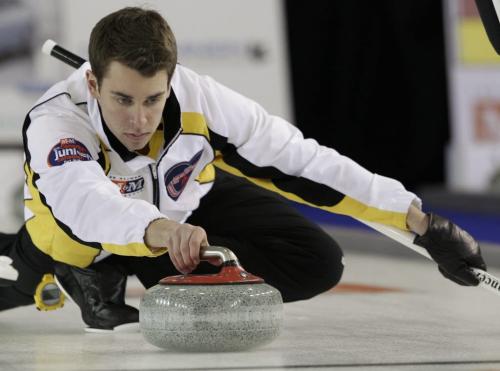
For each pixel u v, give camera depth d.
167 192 8.11
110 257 8.71
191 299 6.82
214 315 6.80
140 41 6.87
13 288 9.05
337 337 8.17
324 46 26.44
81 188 7.13
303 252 8.85
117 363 6.83
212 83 8.23
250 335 6.87
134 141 7.19
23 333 8.62
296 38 26.16
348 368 6.56
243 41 22.44
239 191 9.20
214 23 22.25
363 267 17.06
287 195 8.34
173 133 7.80
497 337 8.19
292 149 8.17
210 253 6.88
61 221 7.20
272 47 22.61
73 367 6.73
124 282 8.62
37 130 7.53
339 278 9.09
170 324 6.85
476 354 7.21
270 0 22.56
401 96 26.92
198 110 8.04
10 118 21.42
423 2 26.44
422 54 26.67
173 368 6.51
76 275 8.57
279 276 8.88
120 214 6.95
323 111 26.64
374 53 26.64
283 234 8.91
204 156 8.25
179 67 8.16
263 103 22.61
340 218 22.95
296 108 26.36
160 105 7.10
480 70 23.38
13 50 21.33
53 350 7.57
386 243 19.64
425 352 7.31
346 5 26.39
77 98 7.76
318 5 26.25
